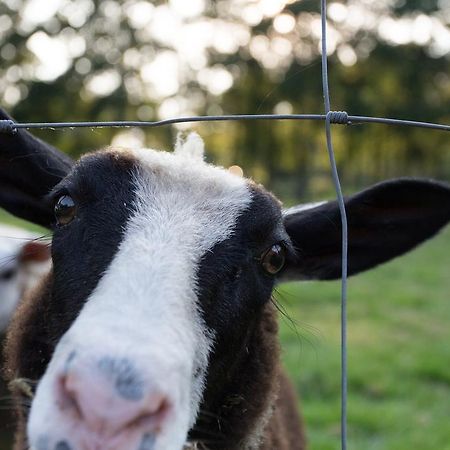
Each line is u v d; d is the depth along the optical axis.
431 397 1.17
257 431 0.55
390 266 2.66
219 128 5.31
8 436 0.77
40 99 5.03
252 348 0.53
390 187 0.56
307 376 1.20
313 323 1.59
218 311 0.45
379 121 0.46
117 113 5.18
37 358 0.51
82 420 0.36
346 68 5.95
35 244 0.78
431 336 1.52
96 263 0.43
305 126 5.36
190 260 0.44
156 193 0.47
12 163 0.54
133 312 0.39
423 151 6.48
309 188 5.62
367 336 1.49
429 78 6.26
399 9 6.01
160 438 0.37
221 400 0.52
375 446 0.99
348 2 5.80
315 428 1.04
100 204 0.46
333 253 0.60
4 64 5.20
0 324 1.08
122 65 5.40
